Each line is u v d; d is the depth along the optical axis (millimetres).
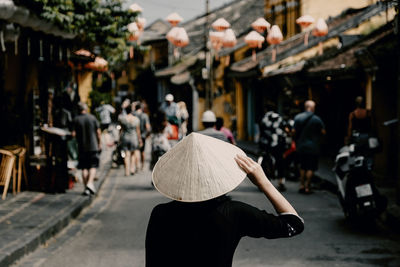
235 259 6875
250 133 29859
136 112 17234
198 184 2703
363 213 8500
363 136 8891
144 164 19281
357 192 8547
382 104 14531
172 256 2732
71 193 11531
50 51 12750
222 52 32875
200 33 44656
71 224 9078
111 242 7832
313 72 17297
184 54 44531
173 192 2713
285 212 2783
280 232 2744
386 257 6891
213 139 2885
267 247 7469
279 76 22375
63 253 7195
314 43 22203
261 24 11297
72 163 13062
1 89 11164
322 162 17781
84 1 12320
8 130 11398
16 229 7844
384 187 12391
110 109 22609
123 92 55031
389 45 12438
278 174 12844
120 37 14961
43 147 12742
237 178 2736
